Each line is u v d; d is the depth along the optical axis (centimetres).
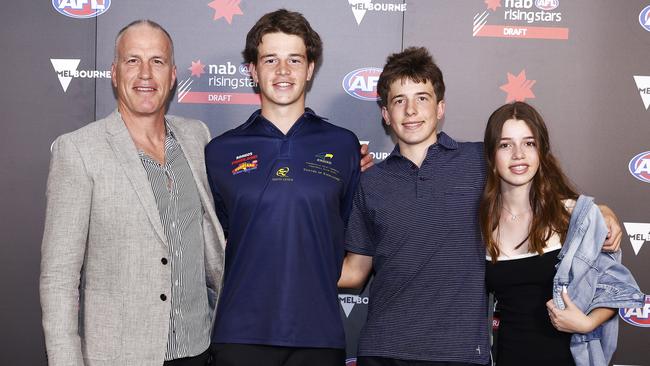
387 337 212
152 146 214
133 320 194
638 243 285
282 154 221
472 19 283
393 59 236
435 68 231
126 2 281
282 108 229
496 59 284
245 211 216
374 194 226
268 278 211
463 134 285
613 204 285
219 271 221
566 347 199
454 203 217
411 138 226
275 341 207
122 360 193
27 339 281
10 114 280
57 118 282
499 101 284
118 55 215
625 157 284
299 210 214
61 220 190
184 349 202
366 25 283
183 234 205
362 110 286
